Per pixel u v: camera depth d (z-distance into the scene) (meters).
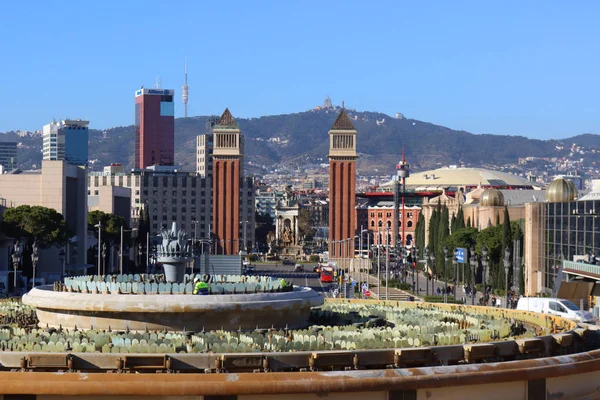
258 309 58.81
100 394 38.62
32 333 55.78
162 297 57.62
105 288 64.44
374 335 56.31
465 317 71.38
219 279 74.81
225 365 44.62
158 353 46.53
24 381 38.81
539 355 52.53
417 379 40.91
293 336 56.25
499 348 50.47
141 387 38.72
